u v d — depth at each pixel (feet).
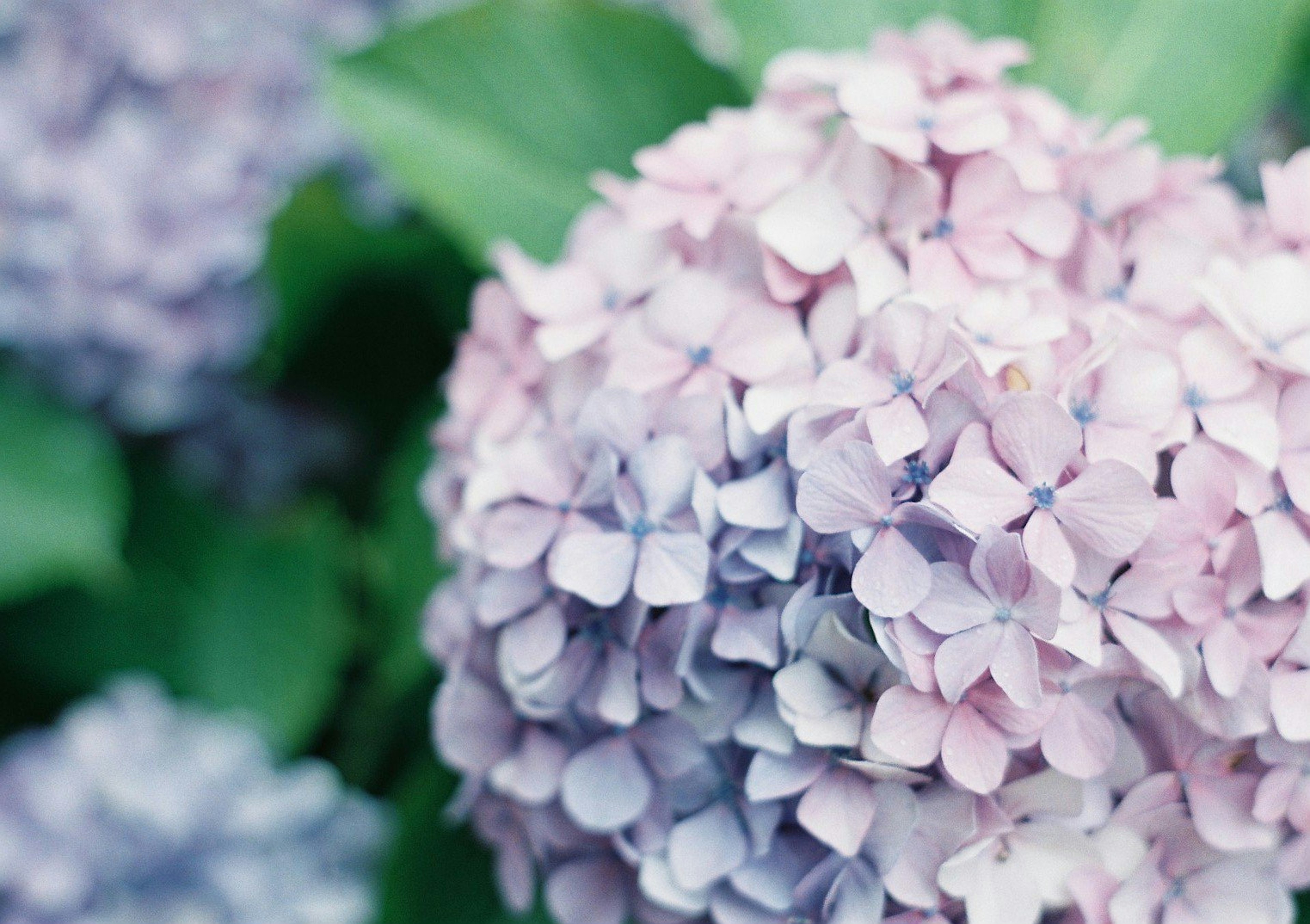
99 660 2.38
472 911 1.91
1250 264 1.65
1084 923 1.61
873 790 1.59
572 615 1.65
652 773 1.66
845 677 1.60
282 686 2.33
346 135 2.22
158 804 2.11
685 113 1.96
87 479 2.24
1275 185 1.69
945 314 1.57
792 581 1.60
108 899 2.10
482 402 1.78
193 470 2.38
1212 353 1.62
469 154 1.95
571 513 1.65
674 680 1.62
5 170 2.22
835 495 1.56
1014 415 1.55
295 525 2.43
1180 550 1.57
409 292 2.22
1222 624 1.58
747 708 1.62
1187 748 1.61
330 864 2.17
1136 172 1.68
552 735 1.70
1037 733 1.57
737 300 1.66
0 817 2.13
